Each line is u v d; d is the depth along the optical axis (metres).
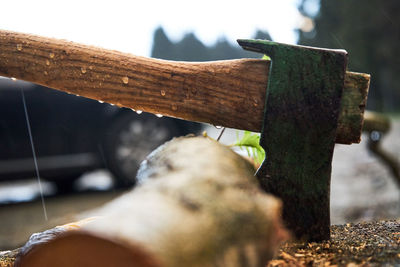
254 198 0.36
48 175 1.33
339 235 0.51
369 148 1.46
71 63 0.49
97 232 0.30
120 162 1.37
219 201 0.34
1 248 0.87
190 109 0.48
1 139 1.27
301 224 0.46
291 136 0.46
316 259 0.43
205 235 0.32
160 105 0.48
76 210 1.21
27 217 1.18
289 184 0.46
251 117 0.47
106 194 1.46
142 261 0.31
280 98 0.46
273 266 0.42
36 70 0.49
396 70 5.11
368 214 1.15
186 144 0.40
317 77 0.46
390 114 4.83
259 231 0.35
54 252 0.33
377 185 1.53
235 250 0.33
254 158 0.50
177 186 0.34
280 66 0.46
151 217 0.32
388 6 4.95
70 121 1.35
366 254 0.44
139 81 0.48
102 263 0.31
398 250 0.45
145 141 1.40
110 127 1.37
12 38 0.50
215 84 0.48
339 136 0.47
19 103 1.30
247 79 0.47
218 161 0.38
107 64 0.48
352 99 0.47
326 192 0.46
